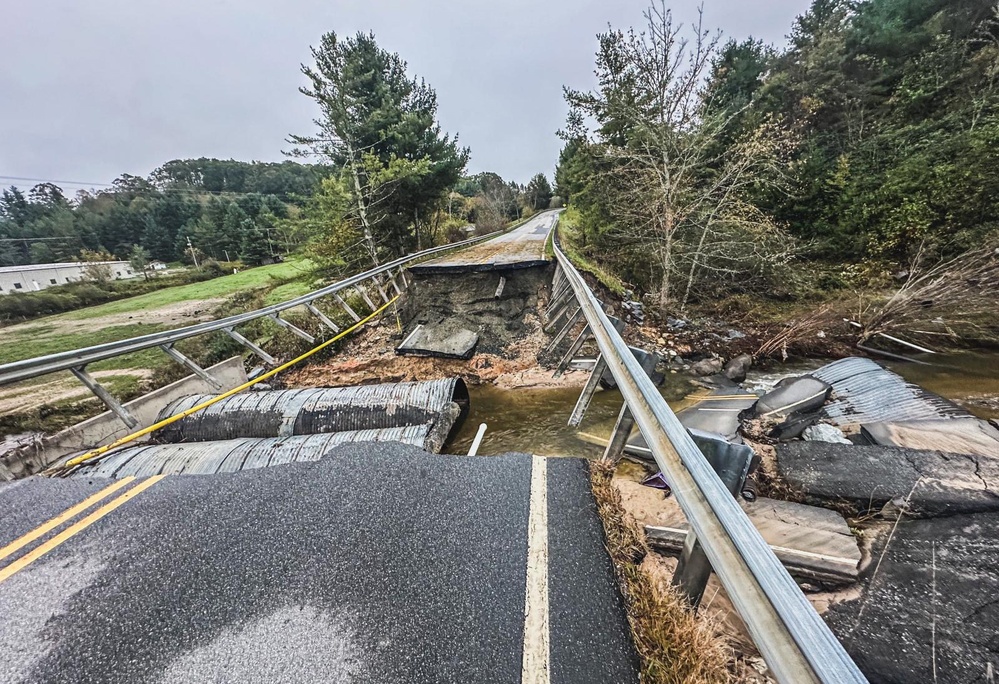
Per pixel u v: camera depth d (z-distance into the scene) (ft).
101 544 7.30
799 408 15.14
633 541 7.04
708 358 26.12
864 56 45.60
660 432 5.79
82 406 18.47
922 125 37.52
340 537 7.12
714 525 3.94
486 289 31.07
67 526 7.80
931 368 22.27
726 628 6.17
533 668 4.78
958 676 5.74
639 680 4.55
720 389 22.00
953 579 6.91
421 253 39.81
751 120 39.83
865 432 12.41
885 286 31.71
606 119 36.99
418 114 45.34
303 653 5.17
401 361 26.45
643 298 35.76
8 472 12.28
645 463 11.57
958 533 7.66
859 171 37.60
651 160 32.12
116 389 20.81
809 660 2.50
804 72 47.47
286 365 23.26
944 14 45.39
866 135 41.78
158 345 15.66
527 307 30.27
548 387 22.62
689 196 33.71
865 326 27.35
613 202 38.06
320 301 36.55
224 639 5.41
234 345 26.71
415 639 5.25
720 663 4.80
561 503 7.66
